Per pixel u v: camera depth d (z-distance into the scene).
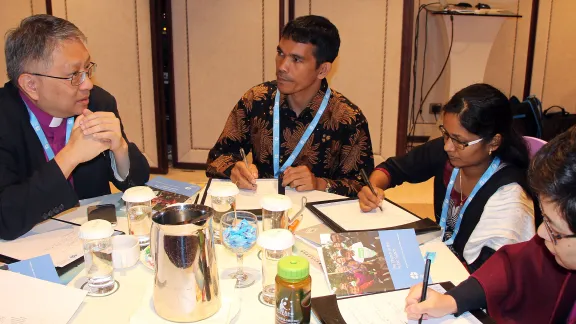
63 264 1.15
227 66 4.11
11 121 1.57
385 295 1.08
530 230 1.41
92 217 1.42
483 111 1.44
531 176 0.90
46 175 1.36
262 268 1.09
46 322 0.94
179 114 4.27
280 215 1.27
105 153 1.75
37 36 1.42
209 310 0.95
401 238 1.24
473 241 1.43
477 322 1.00
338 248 1.19
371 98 4.07
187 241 0.90
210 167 2.04
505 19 4.26
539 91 4.68
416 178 1.90
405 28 3.87
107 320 0.97
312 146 2.02
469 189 1.63
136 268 1.18
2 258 1.19
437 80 4.73
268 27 3.98
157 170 4.27
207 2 3.98
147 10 3.93
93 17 3.93
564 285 1.09
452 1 4.23
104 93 1.88
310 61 1.87
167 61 4.17
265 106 2.06
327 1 3.91
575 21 4.43
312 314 1.01
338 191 1.87
